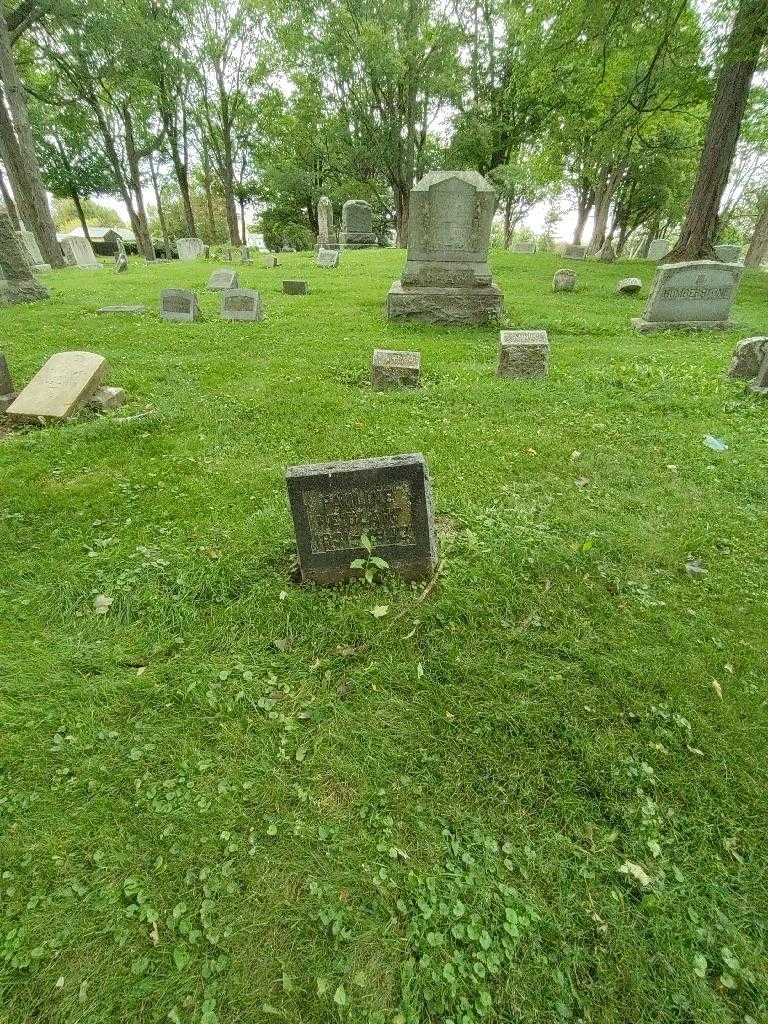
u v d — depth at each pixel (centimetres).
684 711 257
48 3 2075
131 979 170
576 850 205
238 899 189
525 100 2734
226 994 166
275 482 454
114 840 206
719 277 1017
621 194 3525
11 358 790
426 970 172
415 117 3080
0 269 1271
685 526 400
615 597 329
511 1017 164
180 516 407
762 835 212
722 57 1312
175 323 1068
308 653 289
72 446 514
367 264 2105
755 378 693
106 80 2852
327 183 3938
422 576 341
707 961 178
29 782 226
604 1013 165
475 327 1073
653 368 771
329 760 236
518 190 3603
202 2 3133
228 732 247
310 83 3200
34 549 370
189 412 602
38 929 181
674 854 205
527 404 631
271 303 1301
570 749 241
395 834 210
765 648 292
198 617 312
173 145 3647
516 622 310
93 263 2534
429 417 592
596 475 475
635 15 1300
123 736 246
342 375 742
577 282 1686
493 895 191
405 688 269
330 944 179
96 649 289
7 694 263
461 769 233
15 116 2008
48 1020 162
